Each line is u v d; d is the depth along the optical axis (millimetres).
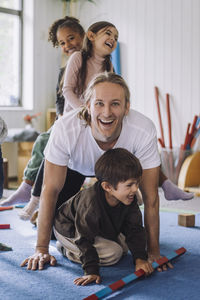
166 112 4391
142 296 1452
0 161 1980
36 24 4738
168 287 1537
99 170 1597
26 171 2580
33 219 2377
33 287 1521
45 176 1737
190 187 3875
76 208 1720
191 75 4199
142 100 4559
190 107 4227
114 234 1735
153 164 1716
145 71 4512
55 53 4977
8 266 1739
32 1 4695
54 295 1449
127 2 4598
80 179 2127
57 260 1835
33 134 4074
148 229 1787
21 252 1937
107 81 1540
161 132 4348
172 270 1727
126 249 1913
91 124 1610
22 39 4793
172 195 2588
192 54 4176
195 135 4129
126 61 4648
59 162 1702
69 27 2633
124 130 1649
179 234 2299
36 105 4797
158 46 4398
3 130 1972
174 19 4273
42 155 2557
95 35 2195
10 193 3672
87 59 2242
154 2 4398
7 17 4664
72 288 1515
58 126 1689
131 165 1554
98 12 4828
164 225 2504
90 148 1684
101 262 1755
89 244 1634
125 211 1671
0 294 1455
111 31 2199
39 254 1771
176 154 4109
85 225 1625
